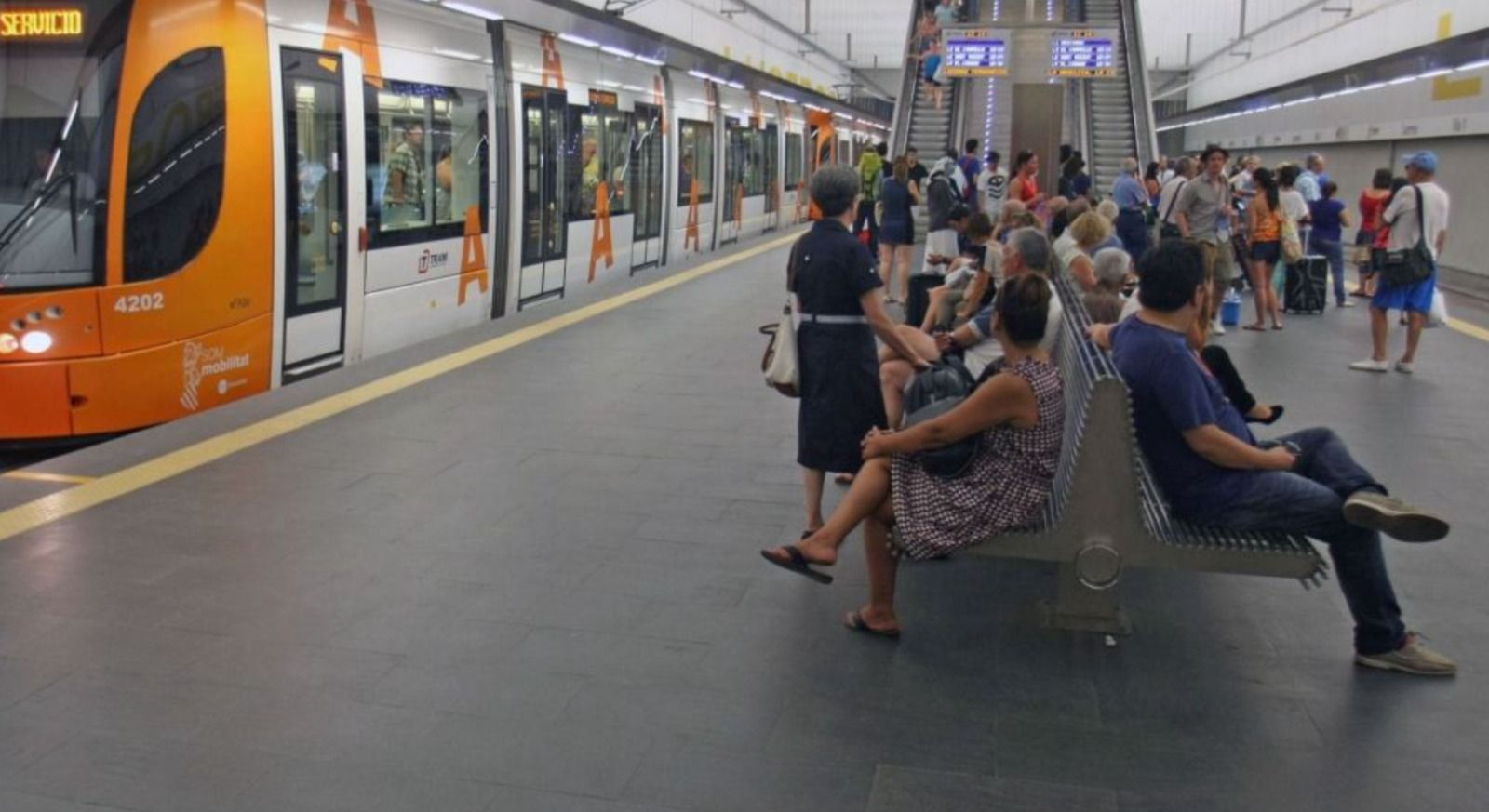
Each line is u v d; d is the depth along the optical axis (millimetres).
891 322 5145
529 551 5230
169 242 7637
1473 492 6371
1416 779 3445
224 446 6809
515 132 12484
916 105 24234
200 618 4453
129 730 3617
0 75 7363
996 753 3566
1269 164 37000
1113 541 4133
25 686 3885
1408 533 3871
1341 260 14102
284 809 3215
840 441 5234
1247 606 4742
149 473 6266
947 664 4168
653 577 4949
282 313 8602
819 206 5180
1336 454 4395
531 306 13180
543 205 13352
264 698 3838
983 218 8953
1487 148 20172
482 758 3490
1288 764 3529
